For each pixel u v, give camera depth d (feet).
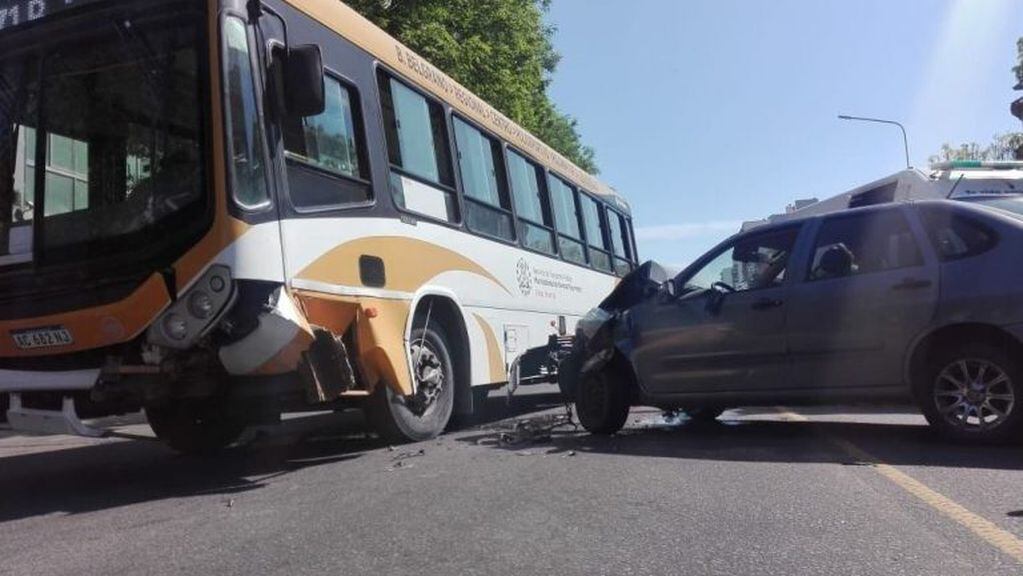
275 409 23.70
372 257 24.57
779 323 24.26
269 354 19.45
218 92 19.31
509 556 14.71
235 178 19.19
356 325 23.44
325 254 22.24
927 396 22.08
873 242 23.39
